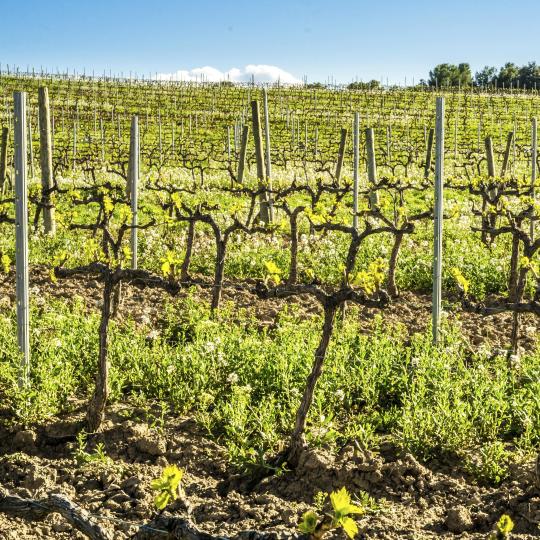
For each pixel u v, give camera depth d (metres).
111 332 8.31
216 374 7.25
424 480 5.36
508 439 6.23
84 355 7.70
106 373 6.28
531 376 7.25
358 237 8.56
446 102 63.88
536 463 5.08
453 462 5.77
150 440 6.02
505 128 50.53
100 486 5.53
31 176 27.12
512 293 10.52
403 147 40.81
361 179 28.00
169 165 33.03
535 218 10.38
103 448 6.10
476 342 9.05
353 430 6.27
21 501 3.65
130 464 5.84
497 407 6.35
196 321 9.33
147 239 14.51
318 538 2.80
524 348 8.88
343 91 69.69
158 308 10.56
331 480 5.38
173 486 2.94
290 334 8.59
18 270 6.93
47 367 7.16
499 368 7.59
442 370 7.08
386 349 7.79
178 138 43.78
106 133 45.25
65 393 6.92
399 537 4.59
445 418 6.04
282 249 14.21
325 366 7.28
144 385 7.24
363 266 12.87
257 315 10.31
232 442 5.88
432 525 4.82
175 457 5.95
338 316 9.59
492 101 60.97
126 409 6.75
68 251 13.59
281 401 6.82
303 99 63.28
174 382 7.12
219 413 6.47
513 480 5.36
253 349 7.70
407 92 69.94
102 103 57.81
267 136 16.94
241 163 23.38
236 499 5.27
